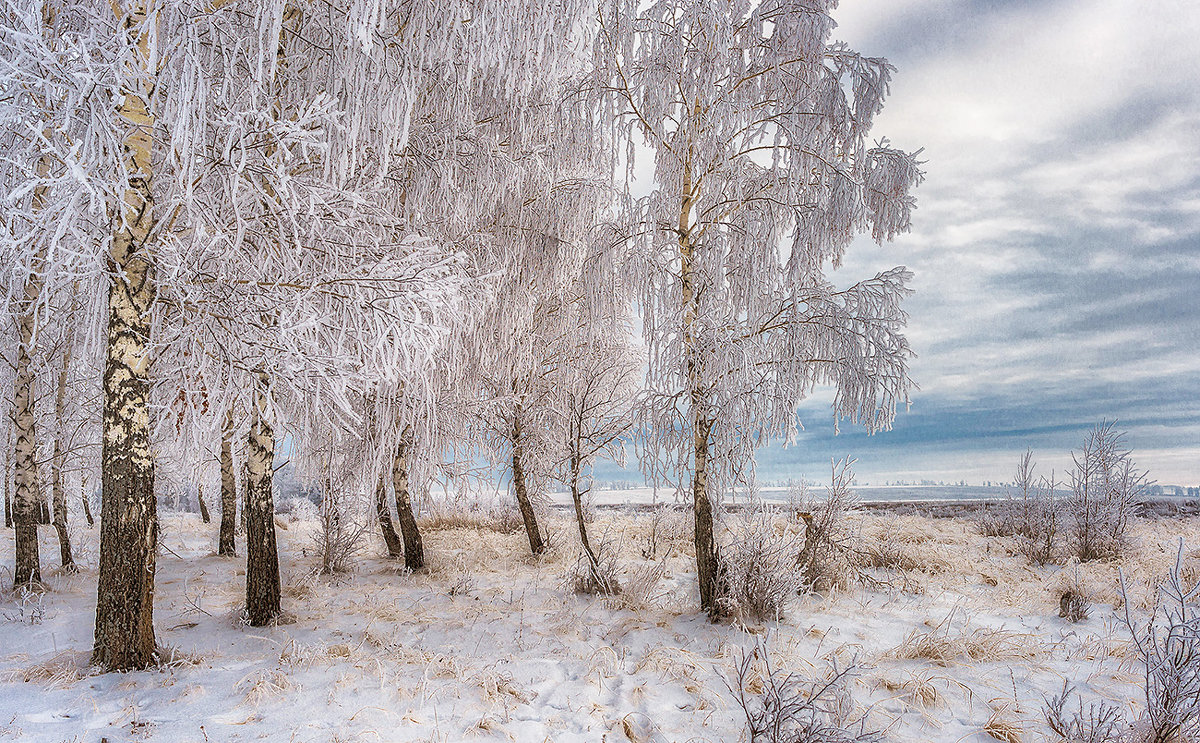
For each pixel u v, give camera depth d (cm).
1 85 368
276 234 527
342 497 916
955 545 1131
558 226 884
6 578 786
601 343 912
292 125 421
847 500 786
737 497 735
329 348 545
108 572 448
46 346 805
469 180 720
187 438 581
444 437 921
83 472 1022
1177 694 332
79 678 428
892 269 641
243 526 1455
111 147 390
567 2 551
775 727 328
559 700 417
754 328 678
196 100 397
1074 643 544
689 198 726
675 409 693
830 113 678
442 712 384
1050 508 1039
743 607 623
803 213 669
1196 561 887
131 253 461
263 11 414
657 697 428
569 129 762
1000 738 368
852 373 636
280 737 343
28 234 385
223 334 500
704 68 667
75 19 447
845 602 696
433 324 573
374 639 538
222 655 496
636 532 1270
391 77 491
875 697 426
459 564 936
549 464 1111
